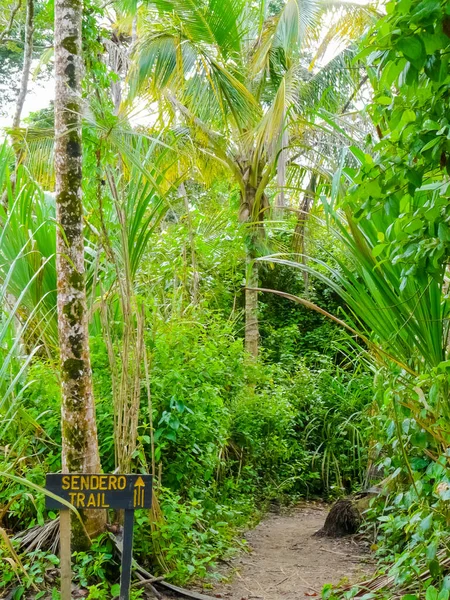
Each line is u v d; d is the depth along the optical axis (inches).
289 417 304.8
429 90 93.9
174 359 195.5
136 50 324.8
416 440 134.0
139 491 123.2
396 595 128.8
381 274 134.3
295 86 310.5
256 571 176.7
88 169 154.3
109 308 181.5
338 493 305.9
